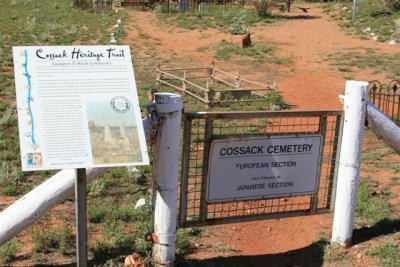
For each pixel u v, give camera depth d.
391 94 14.23
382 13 30.00
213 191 5.28
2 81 15.80
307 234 6.26
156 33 27.38
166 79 17.14
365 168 8.77
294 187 5.57
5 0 37.97
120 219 6.45
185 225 5.27
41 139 4.14
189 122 5.00
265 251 5.86
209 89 14.45
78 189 4.33
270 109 13.68
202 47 24.16
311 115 5.43
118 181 7.88
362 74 18.97
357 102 5.40
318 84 17.36
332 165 5.75
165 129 4.82
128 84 4.48
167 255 5.09
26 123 4.15
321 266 5.48
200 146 9.48
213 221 5.36
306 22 30.17
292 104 14.51
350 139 5.47
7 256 5.35
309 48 23.86
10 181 7.86
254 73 19.11
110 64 4.50
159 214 5.02
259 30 28.22
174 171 4.94
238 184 5.35
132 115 4.40
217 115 5.06
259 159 5.36
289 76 18.64
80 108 4.30
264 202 7.13
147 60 20.89
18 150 9.49
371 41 25.17
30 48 4.34
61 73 4.36
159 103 4.77
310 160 5.55
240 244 6.03
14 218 4.75
